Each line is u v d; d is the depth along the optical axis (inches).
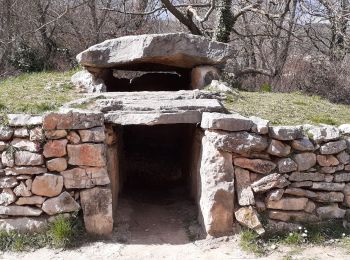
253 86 460.1
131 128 327.3
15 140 165.2
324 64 452.4
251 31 503.5
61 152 164.7
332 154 176.9
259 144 170.1
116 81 290.8
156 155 322.3
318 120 207.5
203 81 248.5
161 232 181.5
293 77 466.0
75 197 167.3
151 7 511.2
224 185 168.1
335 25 419.2
